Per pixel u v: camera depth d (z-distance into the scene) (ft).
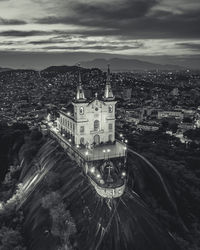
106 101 446.19
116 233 300.20
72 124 454.40
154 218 332.80
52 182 382.22
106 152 413.39
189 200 405.80
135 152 478.59
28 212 369.50
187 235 342.03
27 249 321.32
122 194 344.08
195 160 539.70
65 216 317.63
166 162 483.92
